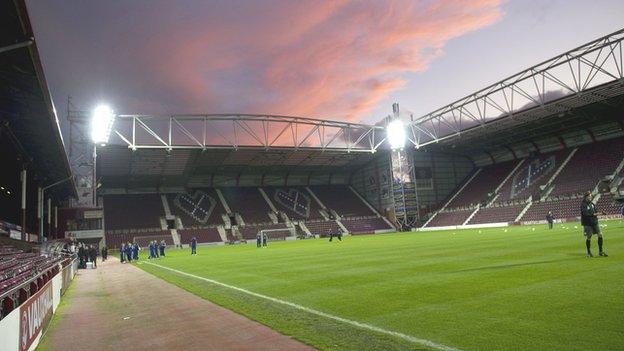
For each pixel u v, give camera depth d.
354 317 7.68
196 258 31.73
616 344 5.12
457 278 11.19
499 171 75.25
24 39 14.98
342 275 14.02
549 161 66.62
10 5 13.39
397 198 70.88
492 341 5.60
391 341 5.98
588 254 13.27
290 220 78.56
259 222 76.50
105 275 22.80
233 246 56.09
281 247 40.88
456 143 69.12
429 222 72.31
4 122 24.78
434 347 5.54
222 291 12.50
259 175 85.56
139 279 18.80
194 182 82.00
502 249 19.17
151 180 75.12
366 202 86.94
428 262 15.95
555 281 9.44
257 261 23.73
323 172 88.19
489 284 9.81
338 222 79.25
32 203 51.69
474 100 56.44
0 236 28.53
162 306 10.82
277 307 9.25
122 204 74.69
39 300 7.93
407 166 71.38
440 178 79.50
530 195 62.22
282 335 6.87
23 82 19.25
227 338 7.02
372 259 19.23
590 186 54.78
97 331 8.43
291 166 80.31
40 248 27.69
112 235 65.81
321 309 8.64
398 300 8.88
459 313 7.27
